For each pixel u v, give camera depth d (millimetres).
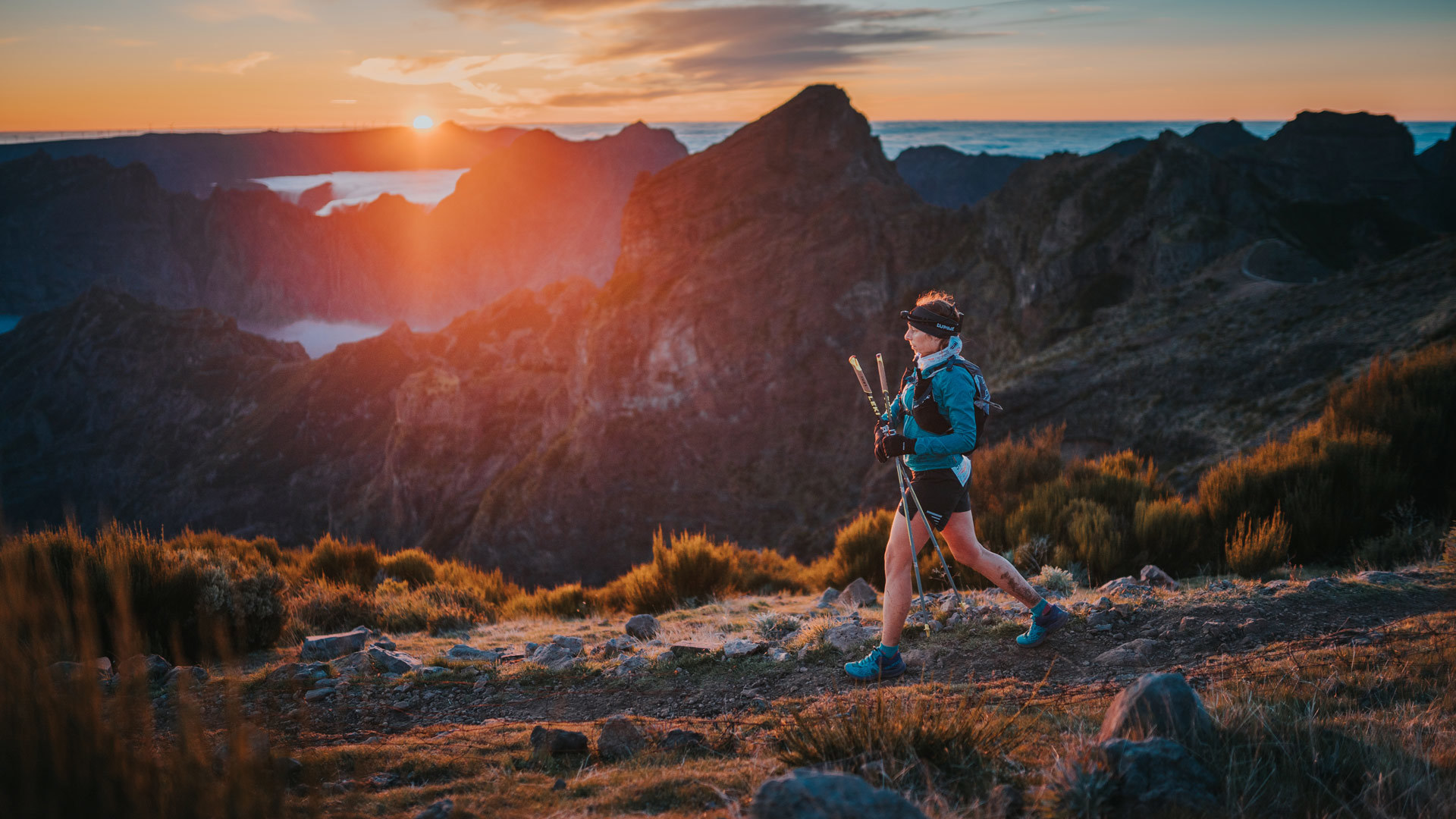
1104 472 9898
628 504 114562
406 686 5184
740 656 5238
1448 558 6145
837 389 111125
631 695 4785
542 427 134375
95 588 5797
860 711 3064
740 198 126125
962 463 4215
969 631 5141
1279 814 2309
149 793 2072
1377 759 2561
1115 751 2508
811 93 134750
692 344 113875
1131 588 5902
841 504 103500
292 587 9211
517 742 3781
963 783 2709
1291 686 3473
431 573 11766
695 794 2812
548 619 9109
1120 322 70125
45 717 2045
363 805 2852
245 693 5074
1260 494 8344
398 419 157875
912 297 111375
